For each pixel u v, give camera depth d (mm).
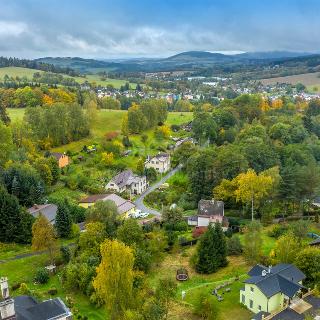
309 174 121750
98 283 66125
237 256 97938
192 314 72875
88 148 187500
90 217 109125
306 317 63562
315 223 116562
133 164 182125
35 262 99312
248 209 122875
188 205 136875
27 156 158000
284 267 76875
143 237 99000
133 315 60844
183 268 93500
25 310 63000
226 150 146125
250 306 73500
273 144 172125
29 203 130750
